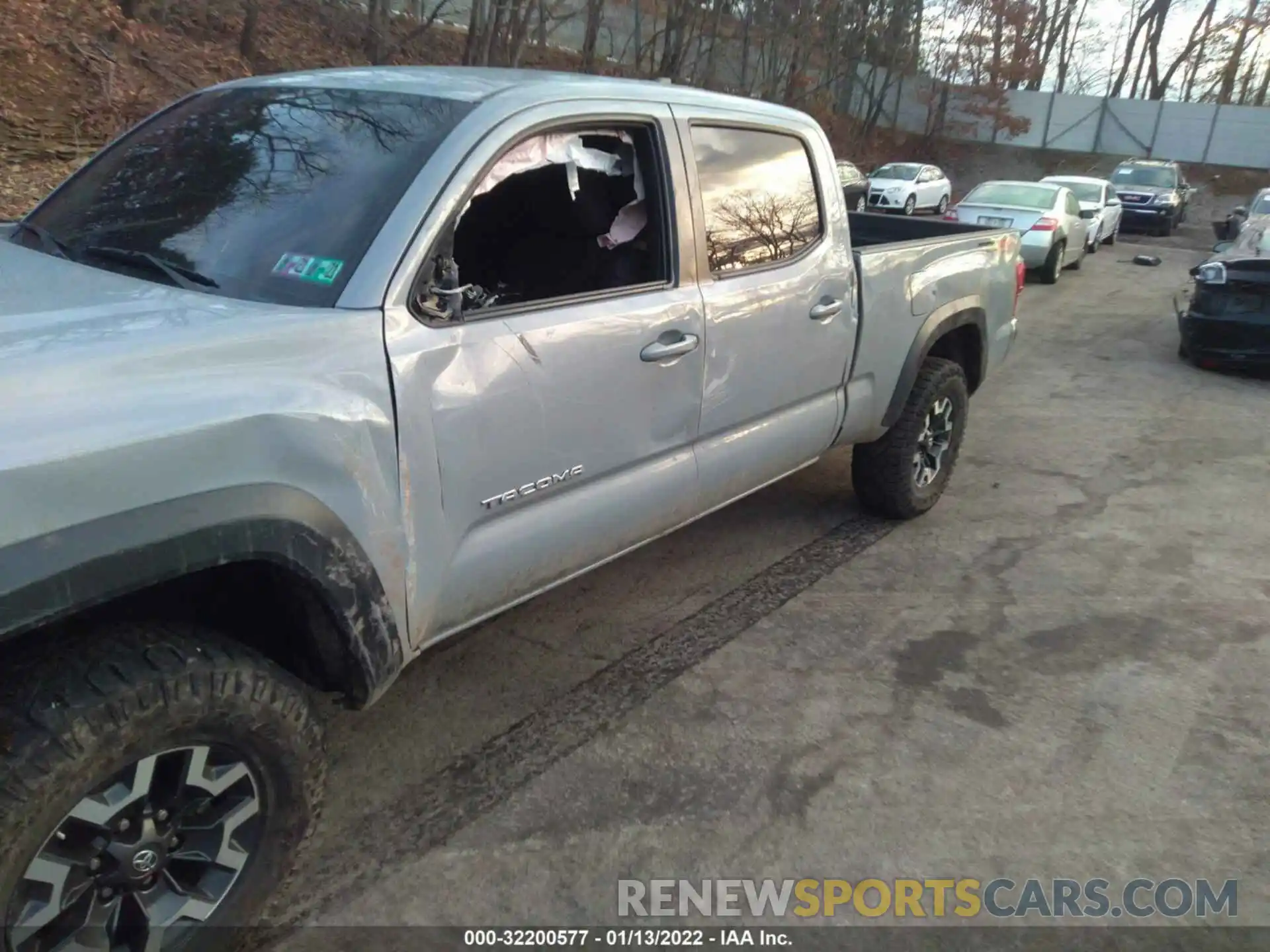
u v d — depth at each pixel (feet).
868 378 13.97
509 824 9.01
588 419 9.26
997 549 15.75
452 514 8.14
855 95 127.54
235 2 50.14
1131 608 13.93
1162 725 11.12
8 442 5.42
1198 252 67.21
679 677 11.55
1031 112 134.51
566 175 9.84
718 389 10.90
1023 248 45.42
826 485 18.24
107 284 7.72
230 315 7.07
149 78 40.75
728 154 11.16
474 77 9.57
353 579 7.13
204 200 8.73
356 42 56.39
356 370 7.22
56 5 40.65
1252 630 13.41
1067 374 28.43
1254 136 124.16
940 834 9.22
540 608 13.00
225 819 6.81
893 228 19.44
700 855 8.79
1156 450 21.35
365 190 8.11
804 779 9.85
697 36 86.99
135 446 5.83
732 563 14.73
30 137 33.53
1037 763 10.33
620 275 10.11
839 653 12.31
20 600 5.32
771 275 11.50
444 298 7.98
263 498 6.44
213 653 6.42
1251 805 9.84
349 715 10.43
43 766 5.62
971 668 12.12
